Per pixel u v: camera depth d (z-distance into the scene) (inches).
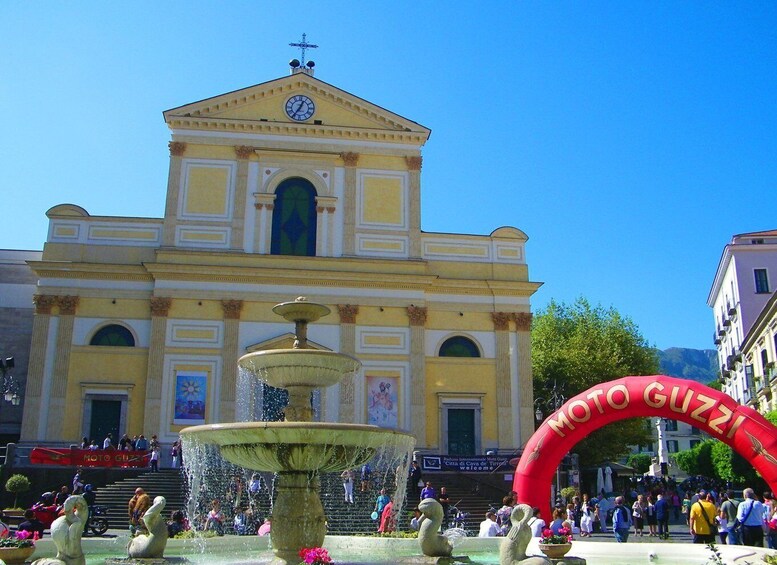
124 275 1478.8
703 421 622.2
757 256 2167.8
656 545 562.3
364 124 1622.8
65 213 1513.3
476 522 1123.9
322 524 477.1
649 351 2165.4
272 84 1601.9
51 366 1422.2
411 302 1533.0
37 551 532.7
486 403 1525.6
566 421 671.1
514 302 1582.2
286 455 455.2
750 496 698.8
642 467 3730.3
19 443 1376.7
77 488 1017.5
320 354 518.9
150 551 489.4
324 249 1549.0
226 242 1521.9
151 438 1392.7
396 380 1497.3
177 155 1552.7
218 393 1438.2
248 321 1481.3
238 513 950.4
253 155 1573.6
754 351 1947.6
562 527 578.6
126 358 1445.6
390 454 523.5
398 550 628.1
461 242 1615.4
